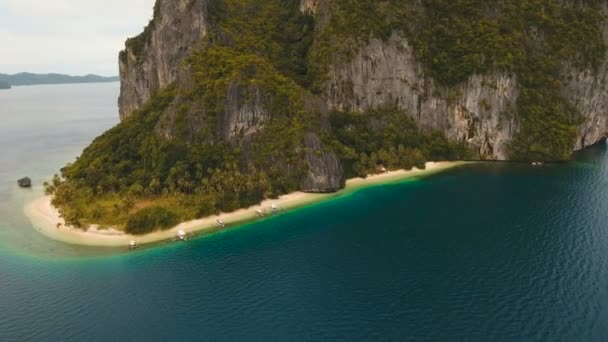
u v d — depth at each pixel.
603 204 102.75
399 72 150.12
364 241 89.12
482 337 58.44
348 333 60.78
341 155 132.38
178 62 151.62
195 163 115.62
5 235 96.38
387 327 61.53
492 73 145.62
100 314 67.12
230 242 91.25
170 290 73.31
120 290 73.56
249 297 70.50
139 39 182.75
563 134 144.88
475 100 148.00
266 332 61.94
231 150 119.50
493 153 149.00
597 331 58.31
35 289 74.19
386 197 115.69
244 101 120.62
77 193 112.38
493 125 147.38
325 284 73.31
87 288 74.38
